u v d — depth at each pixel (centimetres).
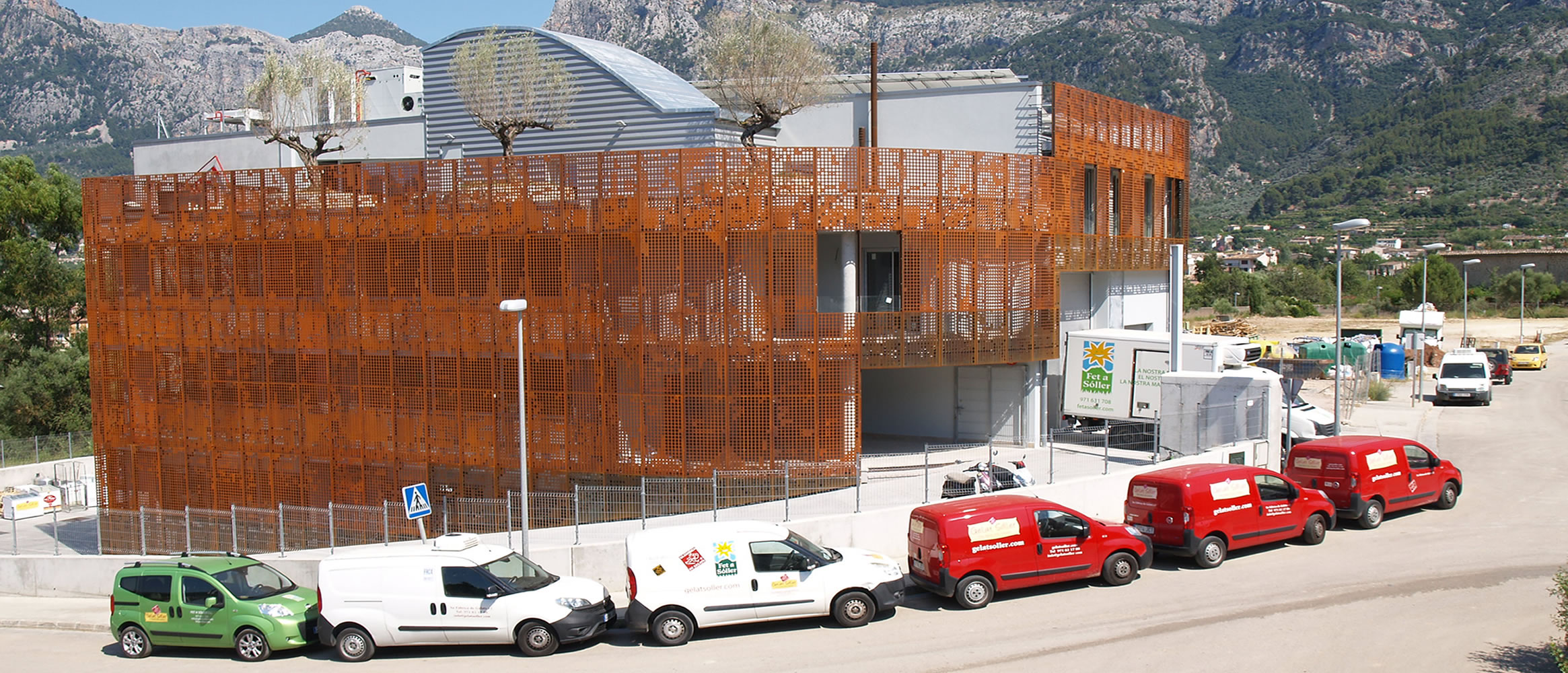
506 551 1866
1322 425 3400
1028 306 3128
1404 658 1527
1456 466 3086
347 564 1786
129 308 3297
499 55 3338
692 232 2733
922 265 2886
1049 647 1628
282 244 3089
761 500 2662
